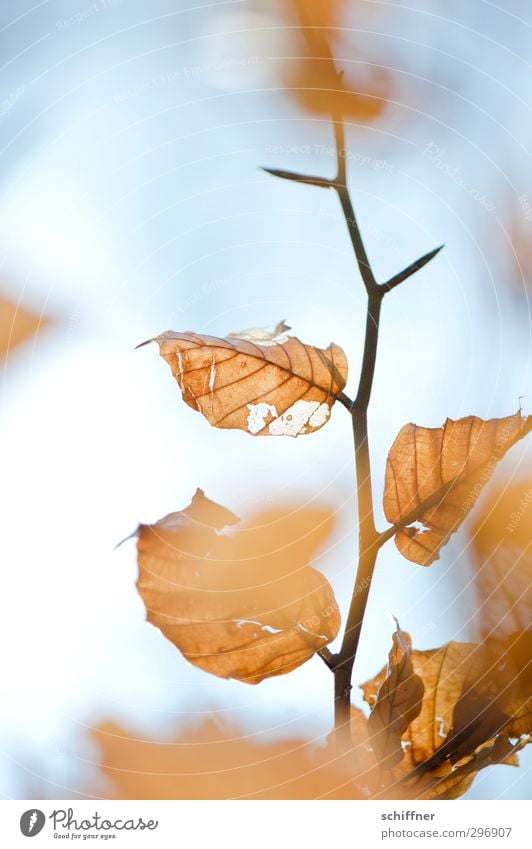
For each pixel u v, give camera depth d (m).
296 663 0.62
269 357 0.63
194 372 0.63
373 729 0.63
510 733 0.63
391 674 0.63
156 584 0.62
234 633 0.62
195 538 0.62
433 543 0.63
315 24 0.80
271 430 0.63
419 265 0.63
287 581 0.62
